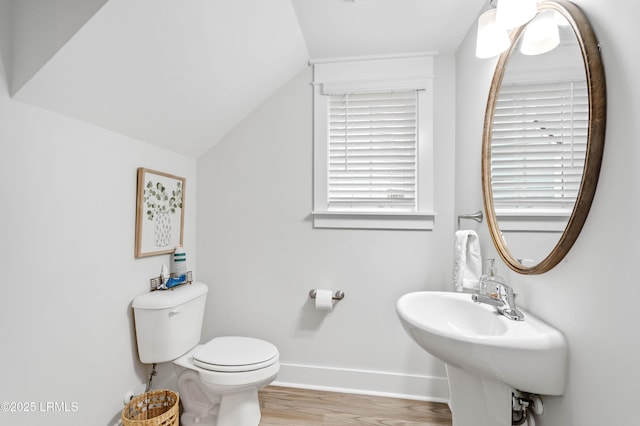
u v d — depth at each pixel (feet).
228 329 6.82
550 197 3.08
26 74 3.24
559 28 2.98
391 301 6.36
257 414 5.29
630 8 2.22
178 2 3.66
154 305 4.89
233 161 6.84
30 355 3.46
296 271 6.67
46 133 3.63
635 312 2.19
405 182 6.39
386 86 6.28
